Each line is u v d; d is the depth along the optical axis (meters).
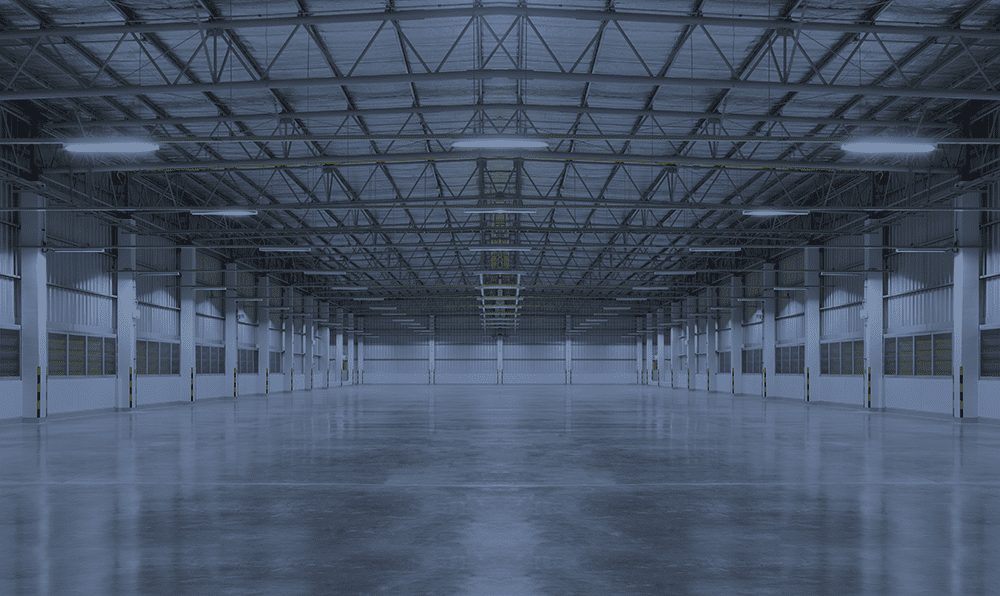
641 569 8.03
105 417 32.69
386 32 20.72
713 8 19.45
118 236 37.03
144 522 10.47
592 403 45.84
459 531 9.87
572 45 21.81
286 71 23.25
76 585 7.49
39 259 29.89
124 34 20.28
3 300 28.81
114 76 23.48
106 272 36.47
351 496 12.53
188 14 19.56
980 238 30.89
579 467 16.12
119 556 8.61
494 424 28.53
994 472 15.48
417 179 36.97
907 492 12.98
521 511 11.22
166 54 21.73
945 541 9.37
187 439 22.45
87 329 34.47
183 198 39.25
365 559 8.45
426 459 17.52
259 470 15.66
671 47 21.73
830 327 44.25
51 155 29.69
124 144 16.62
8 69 22.75
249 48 21.52
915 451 19.33
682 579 7.65
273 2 18.98
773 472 15.40
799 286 47.47
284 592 7.21
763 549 8.93
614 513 11.07
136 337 38.69
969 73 23.41
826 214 44.09
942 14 19.67
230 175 35.09
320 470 15.66
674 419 31.52
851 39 20.84
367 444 20.95
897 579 7.69
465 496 12.52
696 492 12.96
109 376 36.56
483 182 33.75
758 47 21.62
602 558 8.48
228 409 39.28
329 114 22.12
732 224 47.31
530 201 41.78
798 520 10.61
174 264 44.25
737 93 25.03
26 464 16.64
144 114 26.88
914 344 35.38
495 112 27.42
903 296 36.69
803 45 21.36
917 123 25.14
